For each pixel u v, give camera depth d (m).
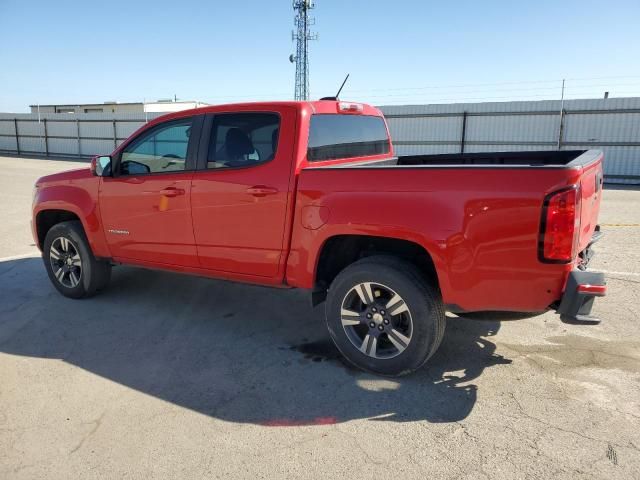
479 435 2.91
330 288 3.73
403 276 3.39
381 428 3.00
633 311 4.79
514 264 3.05
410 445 2.83
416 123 21.66
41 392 3.45
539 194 2.94
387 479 2.56
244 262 4.09
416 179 3.27
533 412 3.13
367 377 3.63
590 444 2.80
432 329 3.39
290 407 3.24
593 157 3.64
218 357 3.98
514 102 19.77
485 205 3.07
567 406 3.20
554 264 2.96
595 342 4.14
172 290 5.64
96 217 4.95
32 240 8.29
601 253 7.07
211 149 4.18
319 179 3.62
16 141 35.69
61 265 5.39
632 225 9.28
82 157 33.12
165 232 4.50
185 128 4.33
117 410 3.22
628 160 18.47
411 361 3.46
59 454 2.79
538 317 4.68
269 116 3.91
